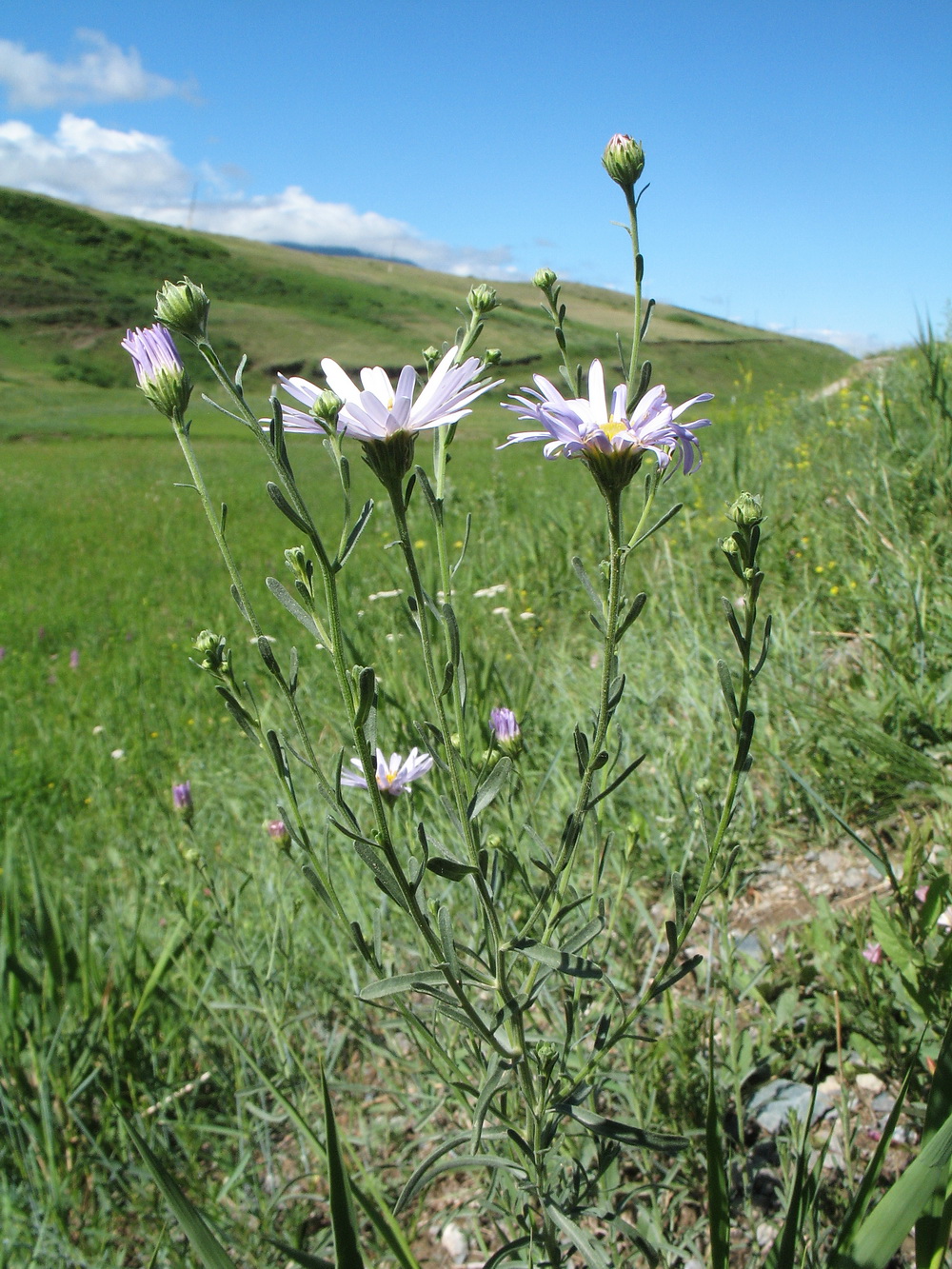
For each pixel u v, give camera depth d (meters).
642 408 1.18
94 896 3.33
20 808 4.28
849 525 4.25
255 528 11.84
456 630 1.12
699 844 2.48
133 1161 2.03
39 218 68.38
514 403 1.13
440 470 1.33
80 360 53.41
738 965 2.14
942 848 2.32
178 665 6.15
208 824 3.62
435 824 2.62
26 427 34.06
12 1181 2.09
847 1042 1.93
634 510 6.12
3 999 2.41
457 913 2.41
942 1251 1.12
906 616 3.21
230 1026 2.40
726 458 6.55
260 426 1.00
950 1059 1.11
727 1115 1.87
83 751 4.93
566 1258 1.52
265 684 4.97
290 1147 2.21
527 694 3.21
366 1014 2.41
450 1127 2.02
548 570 5.62
